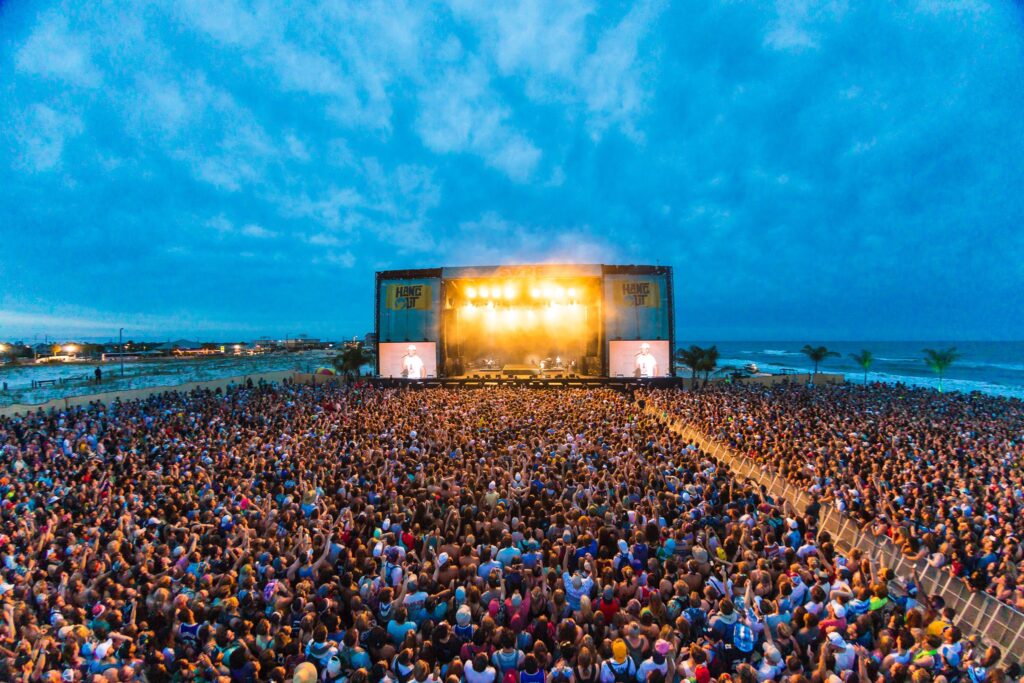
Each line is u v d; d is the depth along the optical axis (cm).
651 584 703
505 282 4884
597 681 516
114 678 495
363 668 489
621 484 1167
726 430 2053
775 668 523
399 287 4659
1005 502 1107
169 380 7244
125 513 966
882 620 646
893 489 1212
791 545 928
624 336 4450
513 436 1786
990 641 746
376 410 2592
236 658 515
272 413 2556
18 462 1452
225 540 862
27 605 667
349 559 777
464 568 728
